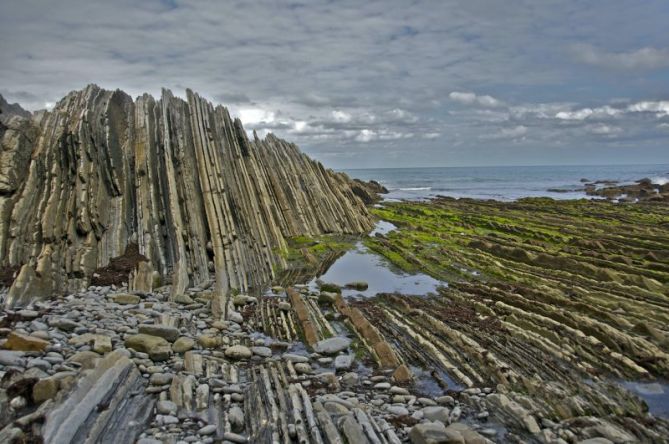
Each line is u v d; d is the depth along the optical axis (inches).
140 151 1095.0
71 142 949.2
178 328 604.1
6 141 876.0
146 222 946.7
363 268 1090.7
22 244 753.6
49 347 470.6
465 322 695.1
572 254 1133.7
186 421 391.9
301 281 963.3
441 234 1478.8
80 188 894.4
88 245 822.5
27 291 635.5
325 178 1886.1
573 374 531.5
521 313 711.7
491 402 459.2
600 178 5782.5
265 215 1307.8
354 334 662.5
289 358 558.3
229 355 547.8
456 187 4542.3
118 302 681.6
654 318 698.8
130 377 433.1
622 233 1416.1
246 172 1352.1
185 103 1358.3
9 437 311.7
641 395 496.4
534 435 410.0
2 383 382.3
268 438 374.9
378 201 2800.2
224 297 766.5
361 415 411.8
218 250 971.3
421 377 530.9
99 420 357.1
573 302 750.5
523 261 1117.7
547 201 2440.9
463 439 376.5
